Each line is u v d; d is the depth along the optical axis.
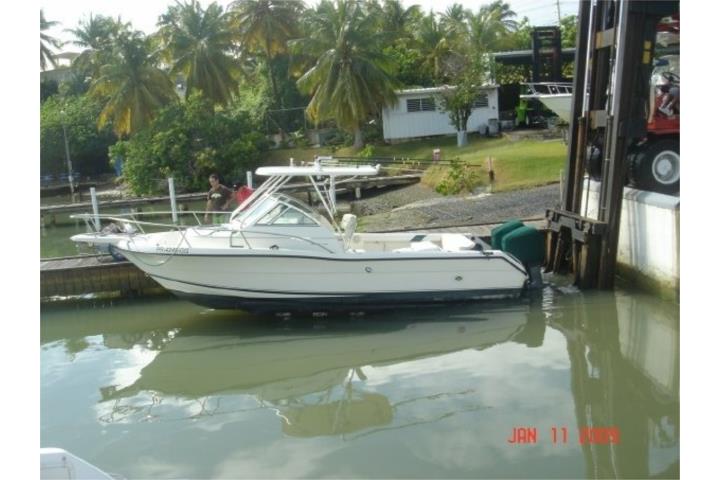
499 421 5.60
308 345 7.94
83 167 38.44
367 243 9.91
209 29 32.72
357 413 5.94
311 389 6.58
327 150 30.83
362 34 28.30
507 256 8.88
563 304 8.96
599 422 5.50
